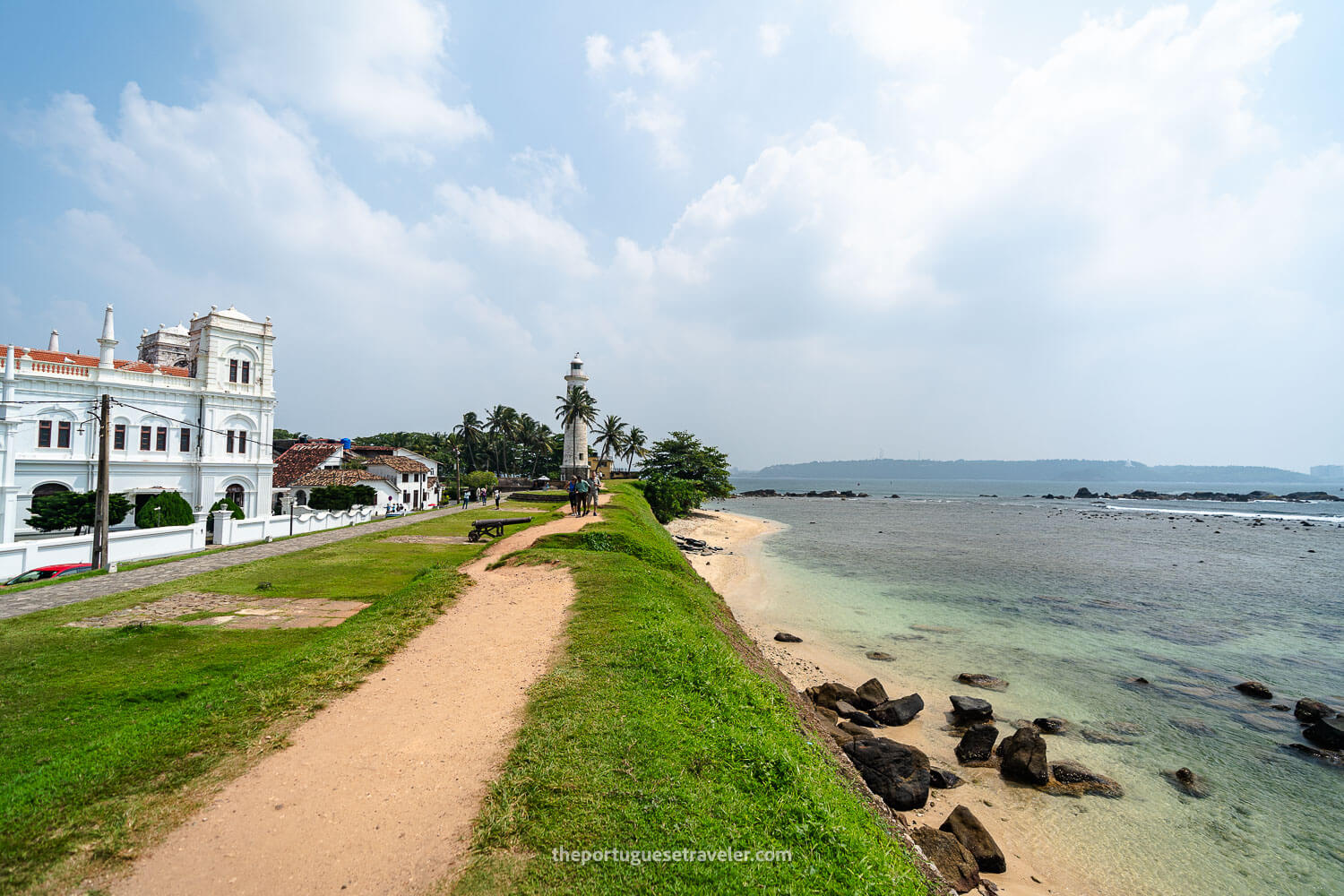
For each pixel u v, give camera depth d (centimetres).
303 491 5088
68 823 568
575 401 6856
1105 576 3847
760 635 2423
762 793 651
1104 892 1017
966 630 2555
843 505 12062
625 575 1655
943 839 1041
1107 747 1523
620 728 731
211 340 4100
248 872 504
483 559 2069
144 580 2064
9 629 1443
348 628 1293
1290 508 11988
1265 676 2047
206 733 764
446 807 596
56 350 4075
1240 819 1227
